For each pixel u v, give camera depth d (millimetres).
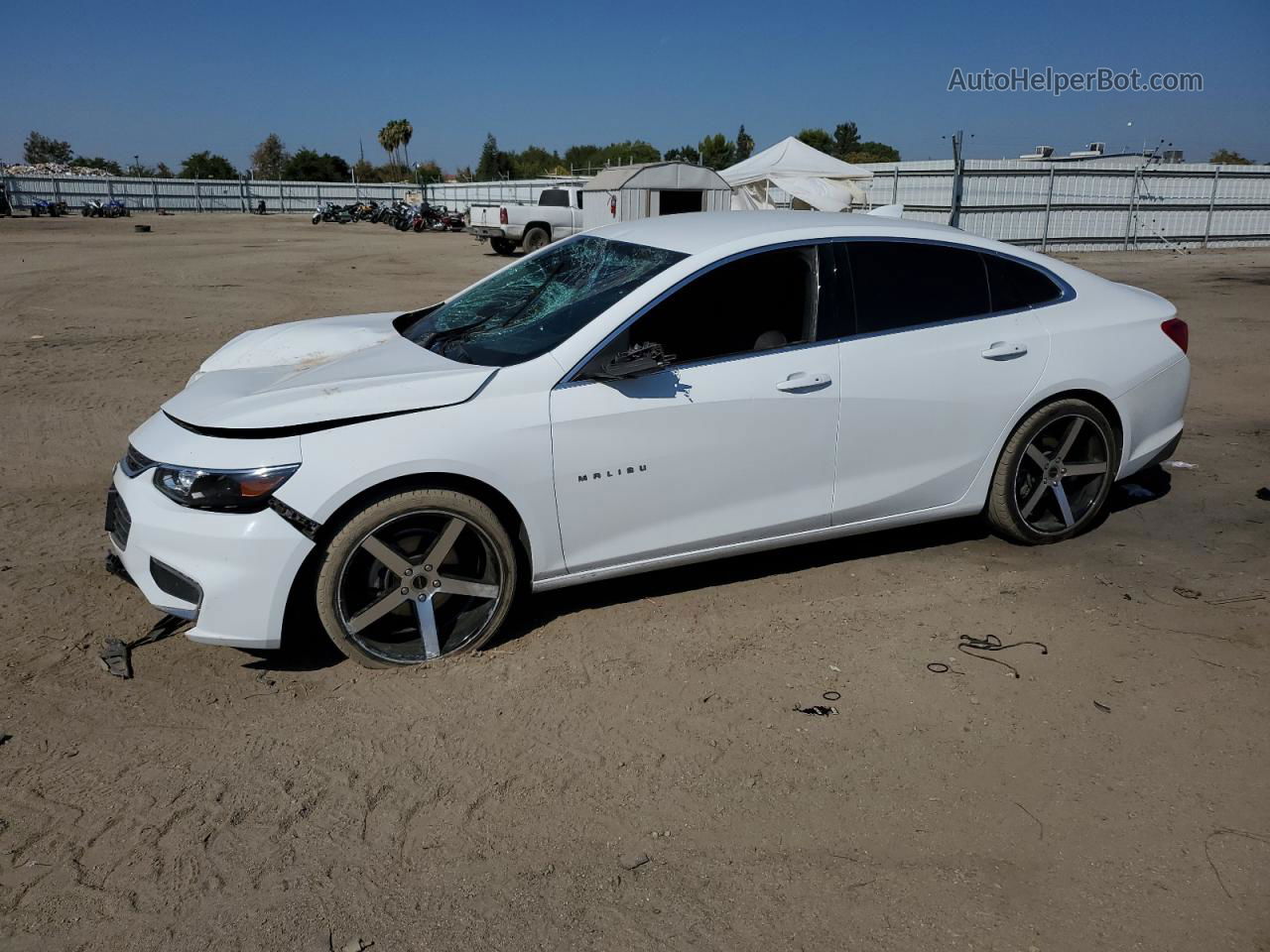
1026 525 4629
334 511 3299
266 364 4262
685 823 2729
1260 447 6602
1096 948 2277
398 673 3527
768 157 24203
